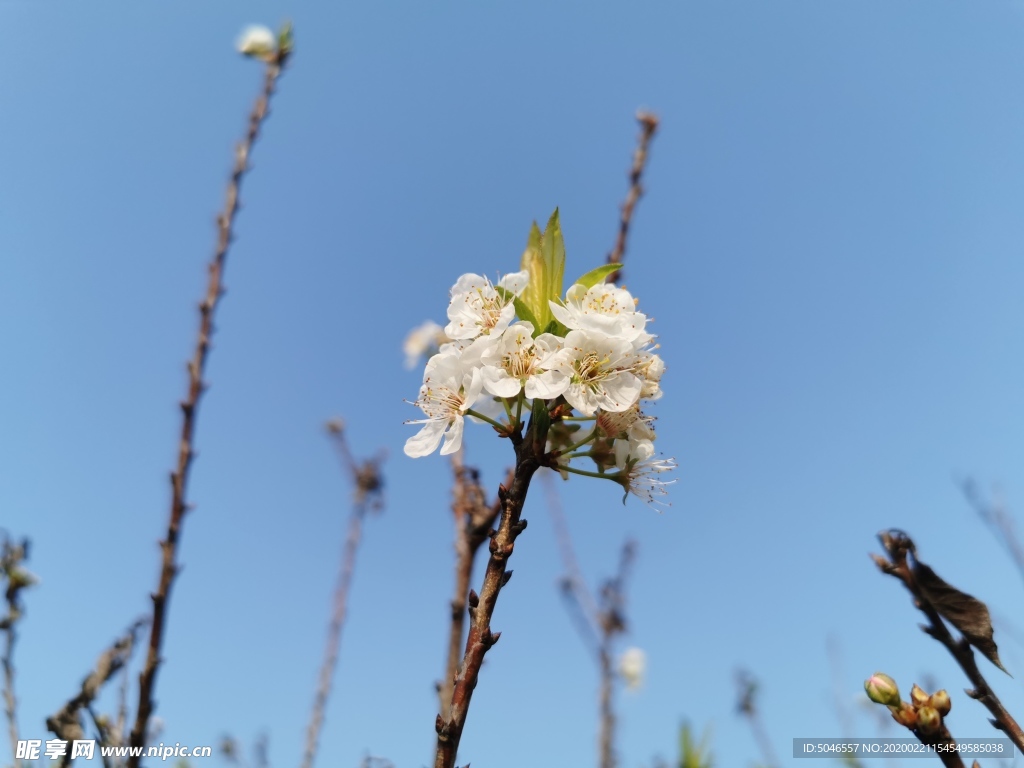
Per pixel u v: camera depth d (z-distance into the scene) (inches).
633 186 9.7
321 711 9.6
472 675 4.8
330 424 11.8
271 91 9.5
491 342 6.5
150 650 6.7
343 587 10.4
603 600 11.8
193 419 7.8
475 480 8.3
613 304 6.9
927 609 3.8
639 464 6.9
